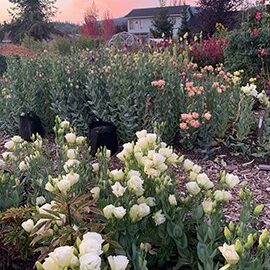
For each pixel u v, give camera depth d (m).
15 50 15.85
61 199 1.95
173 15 35.41
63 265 1.34
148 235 2.33
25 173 3.18
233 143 4.76
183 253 2.29
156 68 5.37
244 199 2.23
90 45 16.47
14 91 5.88
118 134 5.13
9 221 2.40
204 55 10.18
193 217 2.28
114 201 2.23
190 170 2.59
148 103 4.80
